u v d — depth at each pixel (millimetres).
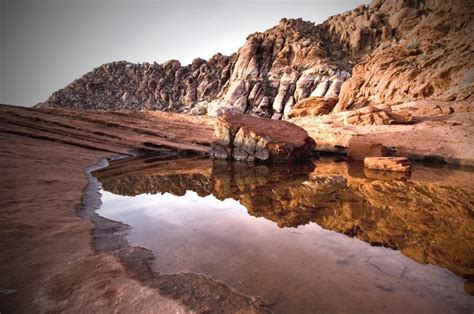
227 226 4266
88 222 4152
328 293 2428
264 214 4984
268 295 2381
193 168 11445
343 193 6836
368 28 52844
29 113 20484
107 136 18438
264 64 59969
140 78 80688
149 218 4629
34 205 4660
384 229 4180
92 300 2225
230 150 14766
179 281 2572
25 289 2330
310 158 15406
